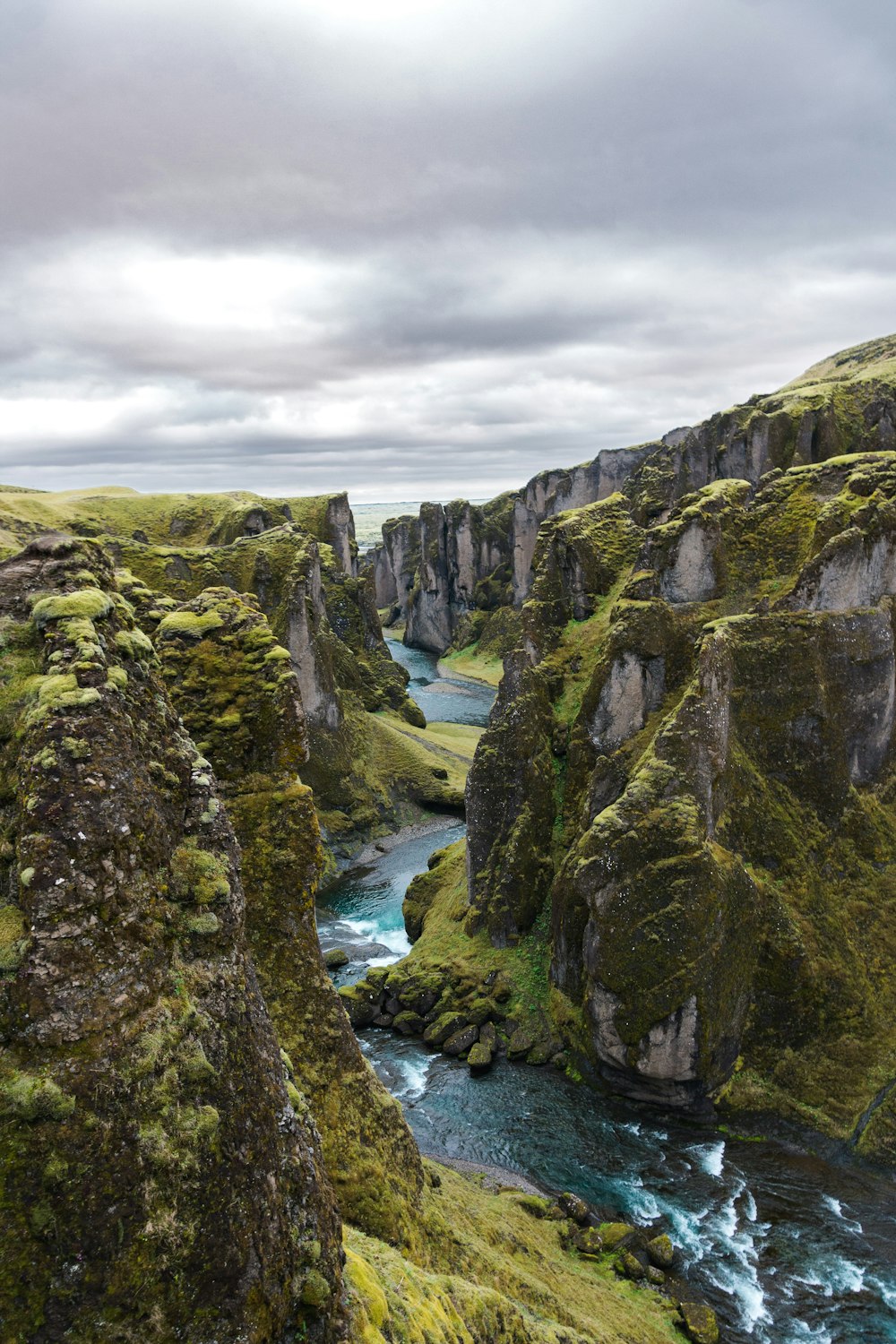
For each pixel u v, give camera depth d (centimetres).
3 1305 983
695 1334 3322
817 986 5134
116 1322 1029
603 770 6084
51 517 13925
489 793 6838
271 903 2511
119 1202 1052
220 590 3008
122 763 1216
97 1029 1093
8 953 1080
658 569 6569
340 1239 1504
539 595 7906
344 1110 2438
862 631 5825
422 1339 1597
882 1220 4150
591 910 5231
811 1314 3572
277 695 2664
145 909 1205
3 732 1207
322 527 19200
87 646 1253
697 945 4841
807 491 6638
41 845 1102
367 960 7269
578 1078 5394
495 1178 4300
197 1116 1159
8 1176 1007
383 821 11156
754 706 5766
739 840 5466
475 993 6200
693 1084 4897
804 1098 4891
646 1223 4125
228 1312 1127
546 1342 2220
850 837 5725
